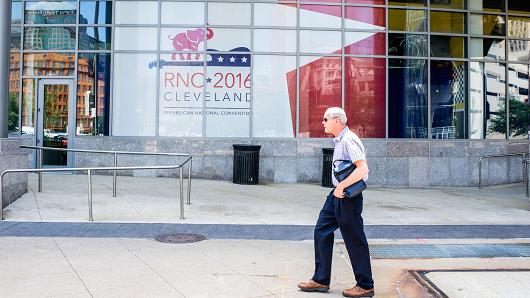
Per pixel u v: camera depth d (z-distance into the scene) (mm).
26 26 14375
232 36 14281
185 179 13828
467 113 15117
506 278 5297
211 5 14266
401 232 7754
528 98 15680
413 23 14930
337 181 4680
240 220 8422
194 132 14148
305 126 14328
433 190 13625
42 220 8016
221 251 6281
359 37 14633
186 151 13992
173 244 6602
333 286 5012
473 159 14805
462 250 6633
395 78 14734
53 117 14336
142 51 14156
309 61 14430
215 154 14000
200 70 14188
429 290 4848
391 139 14539
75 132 14203
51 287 4750
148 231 7395
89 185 8047
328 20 14547
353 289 4695
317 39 14492
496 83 15438
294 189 12594
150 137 14031
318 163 14164
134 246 6453
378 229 7961
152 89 14164
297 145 14133
